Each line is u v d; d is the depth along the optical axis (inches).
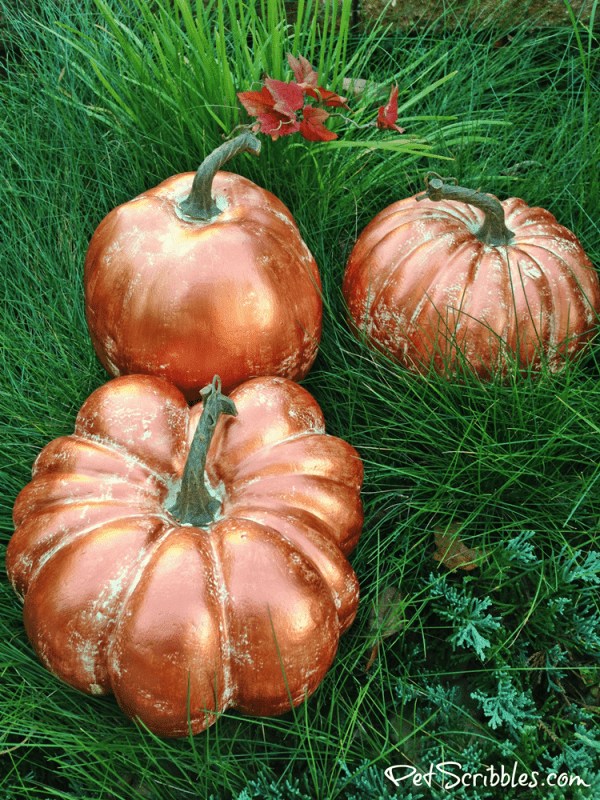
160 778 19.8
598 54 34.2
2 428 25.5
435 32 36.0
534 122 34.7
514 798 19.5
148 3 34.0
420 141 30.3
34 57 33.9
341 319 29.0
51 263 29.7
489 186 31.7
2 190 30.6
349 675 21.8
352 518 20.8
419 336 24.3
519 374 24.2
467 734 20.7
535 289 23.9
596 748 19.6
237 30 28.2
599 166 31.2
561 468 24.7
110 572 18.0
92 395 21.7
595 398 24.6
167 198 23.8
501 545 22.5
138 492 19.6
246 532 18.5
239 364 22.7
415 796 19.3
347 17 28.1
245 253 22.2
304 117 25.2
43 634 18.2
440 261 24.2
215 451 20.5
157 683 17.3
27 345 27.7
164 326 22.1
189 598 17.4
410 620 21.7
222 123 28.6
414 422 24.7
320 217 30.1
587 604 22.5
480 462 22.9
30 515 20.1
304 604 18.0
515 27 35.4
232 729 20.9
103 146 32.4
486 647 20.6
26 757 20.9
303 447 20.7
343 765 19.1
